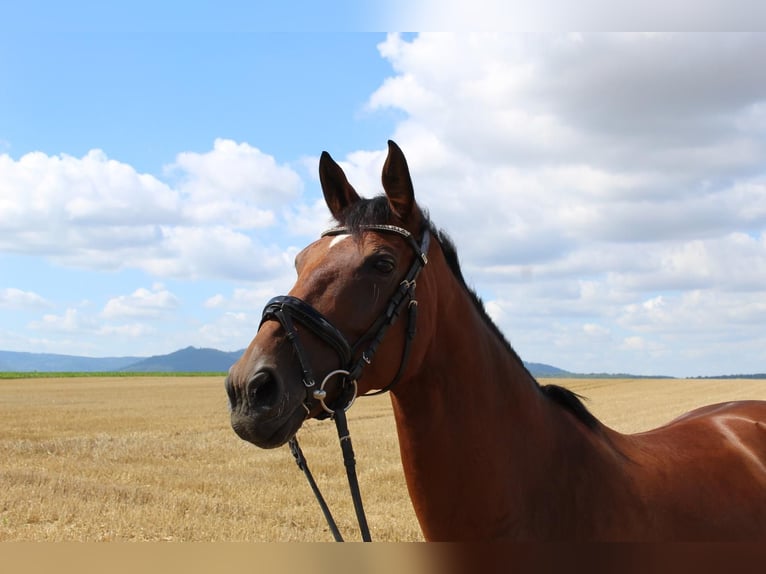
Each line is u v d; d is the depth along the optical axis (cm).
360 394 302
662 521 340
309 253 323
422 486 321
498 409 329
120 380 6338
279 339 283
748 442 423
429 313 314
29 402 3328
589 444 349
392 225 315
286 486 1152
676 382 6681
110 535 791
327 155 340
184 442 1723
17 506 919
